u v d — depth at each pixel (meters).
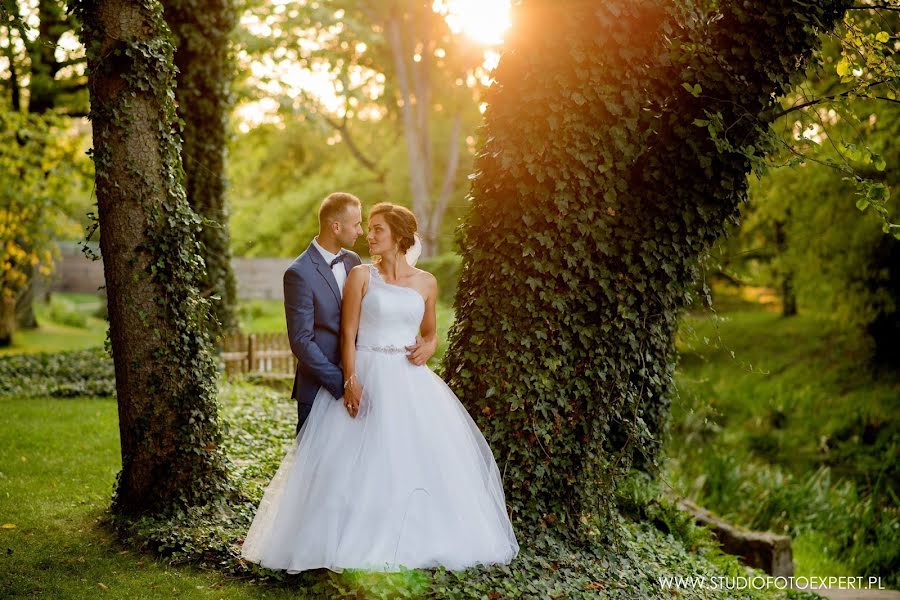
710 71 4.88
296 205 34.19
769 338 19.88
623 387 5.12
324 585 4.09
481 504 4.51
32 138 14.77
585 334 4.96
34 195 14.44
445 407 4.58
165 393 4.99
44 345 18.16
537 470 4.95
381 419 4.34
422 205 25.64
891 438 13.45
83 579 4.23
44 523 5.07
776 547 7.32
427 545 4.23
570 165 4.79
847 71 5.90
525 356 4.88
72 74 15.93
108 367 12.14
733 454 12.11
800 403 15.48
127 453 5.05
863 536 9.38
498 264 4.92
